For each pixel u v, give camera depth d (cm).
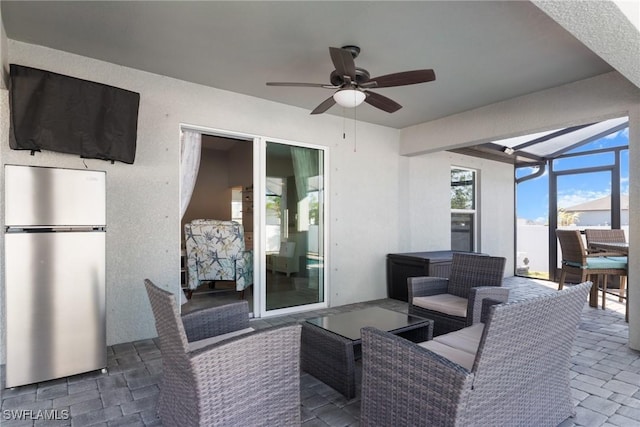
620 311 452
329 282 476
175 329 162
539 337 171
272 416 184
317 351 260
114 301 325
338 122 484
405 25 256
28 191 236
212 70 338
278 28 262
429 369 153
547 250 688
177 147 358
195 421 160
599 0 171
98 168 316
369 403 183
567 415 205
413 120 504
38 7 236
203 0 228
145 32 269
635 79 271
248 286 514
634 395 238
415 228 580
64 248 248
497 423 157
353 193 500
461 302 321
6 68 270
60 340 247
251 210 718
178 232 358
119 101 314
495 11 238
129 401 226
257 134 411
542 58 308
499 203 721
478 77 349
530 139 604
